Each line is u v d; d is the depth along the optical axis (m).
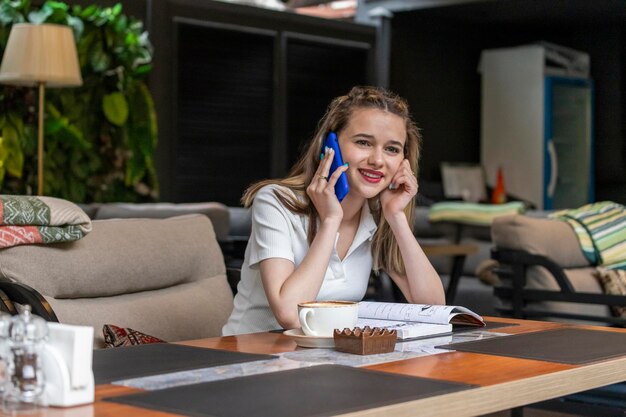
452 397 1.53
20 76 5.97
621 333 2.31
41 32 6.00
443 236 7.78
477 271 6.71
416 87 10.09
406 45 9.96
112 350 1.97
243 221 6.71
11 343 1.40
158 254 3.02
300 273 2.42
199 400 1.46
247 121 8.48
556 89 10.54
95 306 2.79
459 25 10.56
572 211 5.15
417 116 10.11
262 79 8.59
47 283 2.70
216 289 3.15
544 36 11.23
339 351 1.97
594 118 10.99
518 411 2.96
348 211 2.65
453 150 10.55
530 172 10.39
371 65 9.59
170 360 1.84
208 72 8.16
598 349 2.03
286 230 2.55
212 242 3.25
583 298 4.31
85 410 1.39
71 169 6.93
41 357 1.42
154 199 7.41
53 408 1.41
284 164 8.77
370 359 1.88
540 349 2.02
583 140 10.84
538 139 10.32
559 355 1.95
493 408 1.61
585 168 10.84
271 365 1.80
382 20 9.62
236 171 8.43
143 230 3.05
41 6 6.82
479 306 6.53
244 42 8.43
